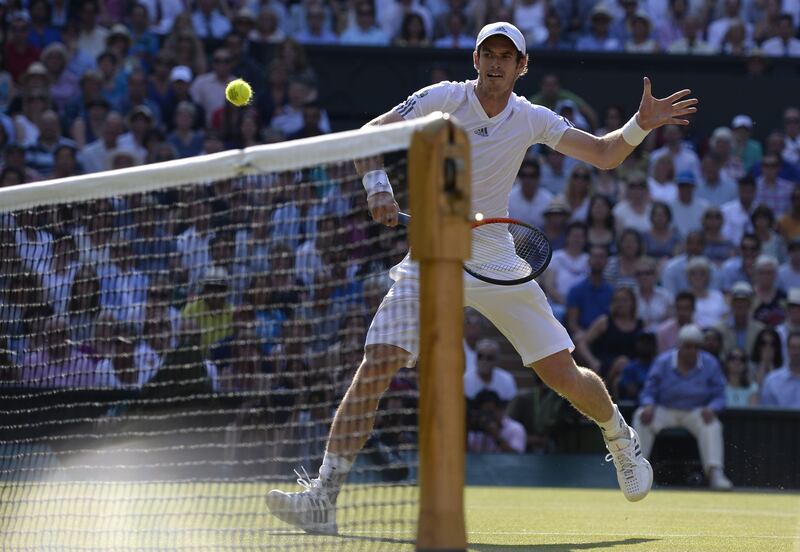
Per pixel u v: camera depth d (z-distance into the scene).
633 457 15.39
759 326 33.56
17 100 38.66
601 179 38.94
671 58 42.34
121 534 12.27
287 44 40.25
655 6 46.38
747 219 38.62
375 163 11.59
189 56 40.59
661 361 29.42
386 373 12.60
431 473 8.05
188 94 39.25
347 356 17.14
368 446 18.38
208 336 19.42
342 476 12.65
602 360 31.84
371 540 11.70
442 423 8.07
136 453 20.52
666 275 35.59
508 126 14.29
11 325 16.75
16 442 15.23
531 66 41.97
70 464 19.62
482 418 29.64
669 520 17.00
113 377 20.41
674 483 29.17
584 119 39.97
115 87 39.78
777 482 29.17
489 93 14.08
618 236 36.56
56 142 37.25
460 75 41.94
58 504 14.64
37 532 12.20
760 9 46.97
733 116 42.72
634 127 14.10
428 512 8.04
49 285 15.95
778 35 45.56
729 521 16.89
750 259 36.19
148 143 36.94
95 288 18.94
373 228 17.17
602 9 44.06
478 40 14.07
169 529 12.71
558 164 38.81
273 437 19.45
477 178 14.35
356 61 41.78
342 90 41.78
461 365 8.20
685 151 40.22
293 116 39.50
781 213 39.31
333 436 12.62
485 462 27.91
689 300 32.75
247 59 40.31
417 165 8.21
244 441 19.88
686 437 29.31
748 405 31.47
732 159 41.09
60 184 11.61
